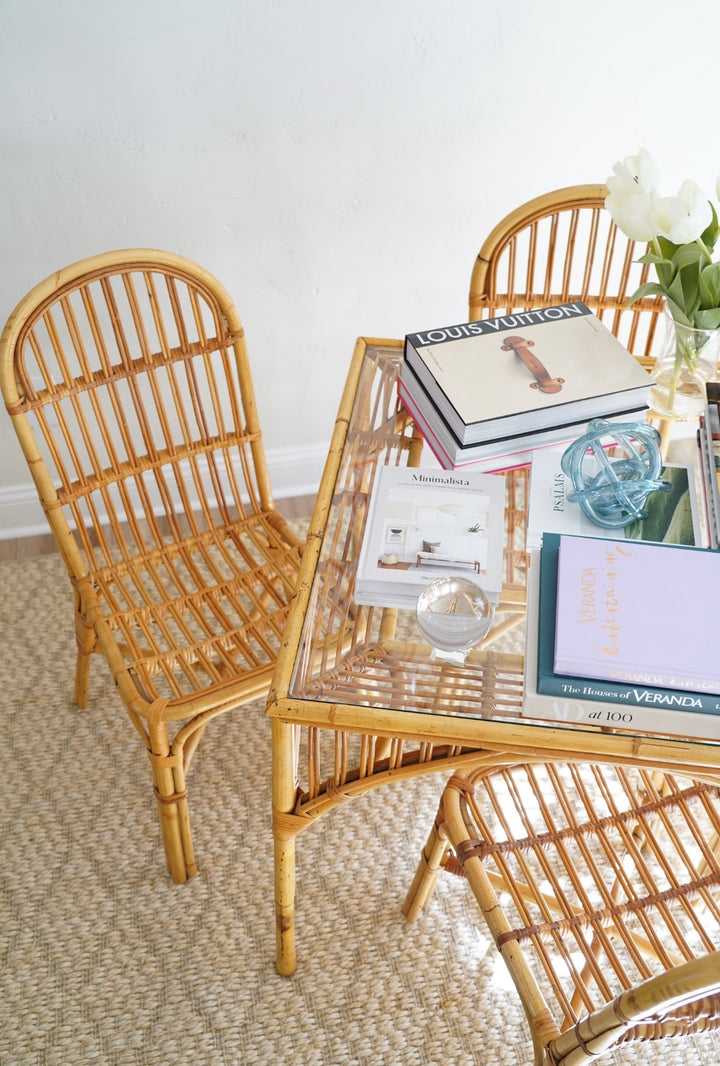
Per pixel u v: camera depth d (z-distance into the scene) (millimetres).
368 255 1829
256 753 1689
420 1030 1347
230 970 1405
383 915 1470
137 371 1408
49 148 1546
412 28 1545
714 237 1063
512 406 1095
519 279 1947
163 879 1508
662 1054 1318
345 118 1629
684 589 942
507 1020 1354
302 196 1713
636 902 1074
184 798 1385
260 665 1313
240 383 1487
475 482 1107
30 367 1801
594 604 924
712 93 1727
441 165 1730
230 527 1555
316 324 1914
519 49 1604
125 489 1474
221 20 1471
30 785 1632
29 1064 1305
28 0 1384
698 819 1551
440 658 975
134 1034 1337
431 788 1639
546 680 885
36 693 1776
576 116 1713
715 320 1061
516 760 1146
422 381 1174
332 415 2092
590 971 1127
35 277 1704
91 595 1424
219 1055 1318
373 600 1009
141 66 1491
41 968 1401
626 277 1467
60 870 1517
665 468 1089
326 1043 1333
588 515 1035
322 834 1567
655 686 870
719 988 736
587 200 1397
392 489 1093
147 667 1332
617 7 1578
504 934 1048
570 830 1146
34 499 2031
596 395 1111
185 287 1777
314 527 1104
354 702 924
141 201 1653
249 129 1604
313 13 1494
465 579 968
